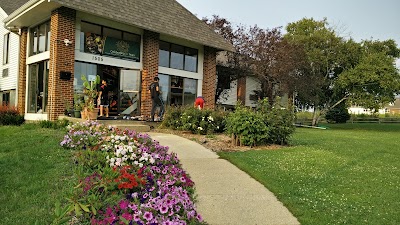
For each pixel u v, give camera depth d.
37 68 16.02
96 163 5.89
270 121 11.24
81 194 3.99
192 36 18.64
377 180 7.07
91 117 12.72
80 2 13.61
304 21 31.14
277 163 8.27
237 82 28.86
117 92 16.23
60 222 3.46
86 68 14.91
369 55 28.23
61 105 13.43
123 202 3.58
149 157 6.01
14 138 9.23
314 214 5.08
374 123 42.31
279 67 24.61
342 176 7.35
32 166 6.39
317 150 10.77
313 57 28.27
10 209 4.62
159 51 18.08
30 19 15.48
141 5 17.17
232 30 26.02
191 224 3.60
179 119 13.45
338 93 30.72
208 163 8.02
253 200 5.68
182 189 4.31
